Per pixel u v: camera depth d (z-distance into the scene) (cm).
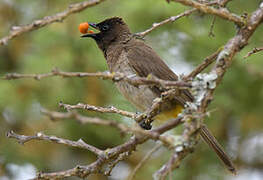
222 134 1216
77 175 587
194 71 564
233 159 1195
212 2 580
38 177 561
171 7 1130
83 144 603
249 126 1214
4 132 1200
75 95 1153
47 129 1173
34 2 1311
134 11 1144
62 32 1193
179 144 470
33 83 1166
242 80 1164
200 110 509
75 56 1180
